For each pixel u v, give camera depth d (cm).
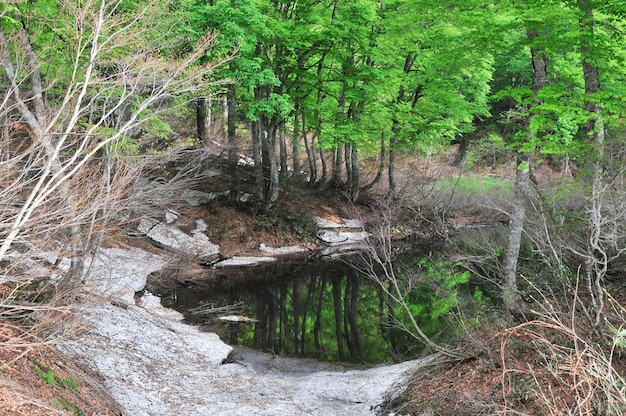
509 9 872
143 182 1043
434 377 748
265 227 1956
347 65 1925
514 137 880
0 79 752
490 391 632
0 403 402
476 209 2370
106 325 856
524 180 836
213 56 1186
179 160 1631
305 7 1797
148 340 891
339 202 2367
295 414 704
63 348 669
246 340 1118
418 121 2147
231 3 1337
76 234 639
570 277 791
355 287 1622
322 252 2008
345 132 1952
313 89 2006
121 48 723
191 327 1108
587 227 735
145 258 1488
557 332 641
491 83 3456
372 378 845
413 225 2256
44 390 487
